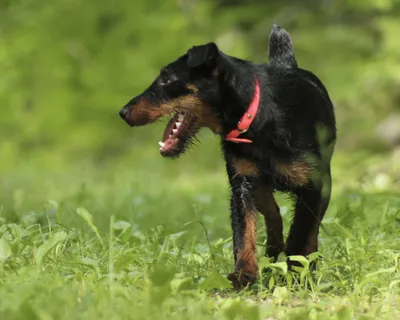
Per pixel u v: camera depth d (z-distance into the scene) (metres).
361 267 9.07
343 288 8.67
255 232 9.32
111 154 30.88
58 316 6.89
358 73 28.02
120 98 31.14
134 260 9.10
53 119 30.77
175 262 9.30
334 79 27.94
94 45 31.70
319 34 29.70
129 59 31.33
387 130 27.14
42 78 31.14
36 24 31.66
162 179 22.83
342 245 9.77
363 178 16.70
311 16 31.52
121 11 31.89
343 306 7.67
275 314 7.83
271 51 10.61
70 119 30.95
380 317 7.66
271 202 9.92
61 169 27.94
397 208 11.81
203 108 9.28
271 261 9.87
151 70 31.52
